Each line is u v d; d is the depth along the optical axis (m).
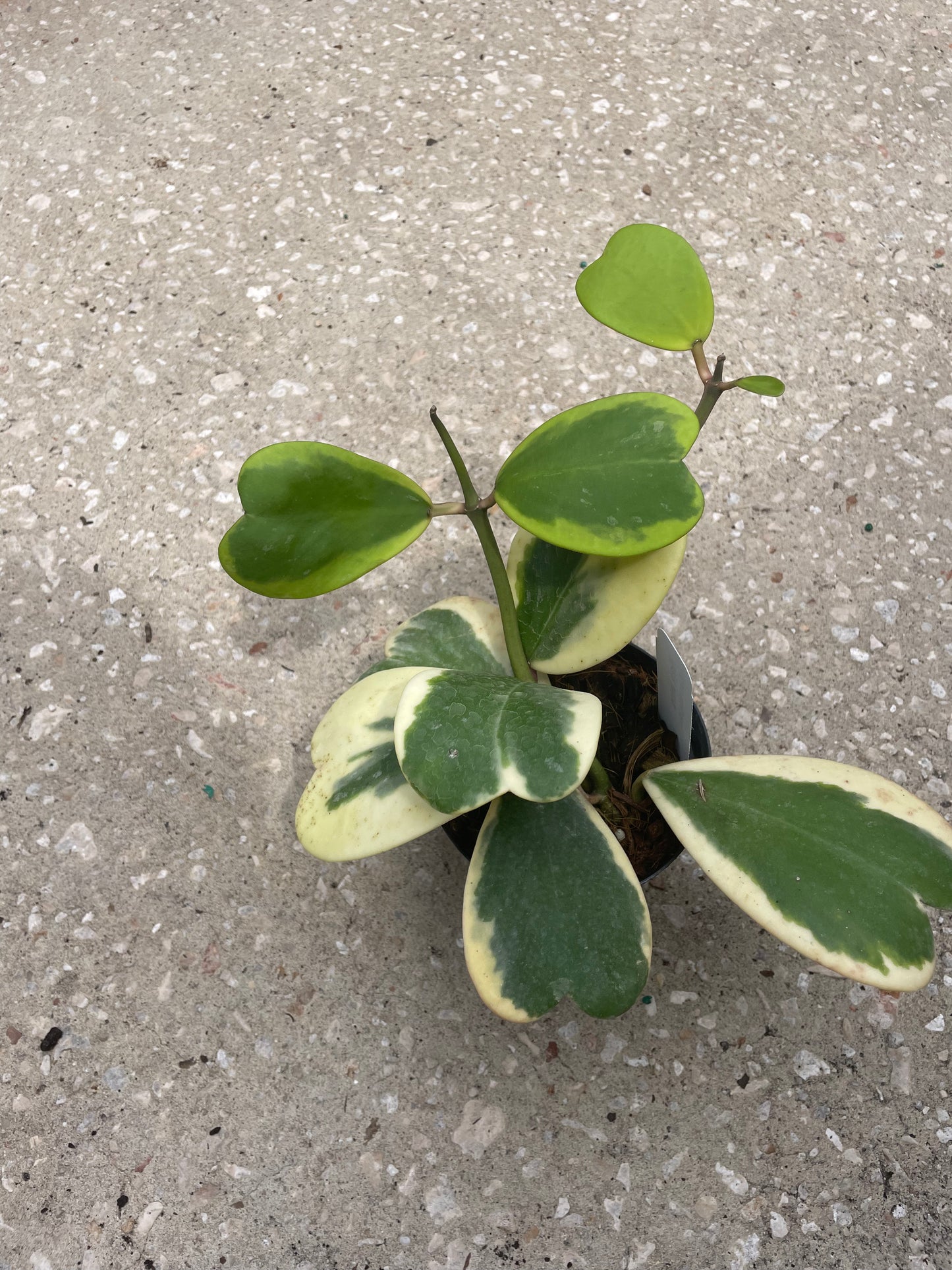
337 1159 0.52
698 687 0.61
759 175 0.79
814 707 0.60
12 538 0.65
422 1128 0.52
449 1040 0.54
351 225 0.77
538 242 0.76
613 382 0.70
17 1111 0.53
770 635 0.62
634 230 0.41
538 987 0.41
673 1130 0.52
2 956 0.55
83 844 0.58
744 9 0.89
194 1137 0.52
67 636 0.63
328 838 0.41
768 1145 0.51
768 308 0.72
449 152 0.80
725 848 0.41
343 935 0.56
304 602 0.64
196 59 0.86
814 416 0.69
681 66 0.86
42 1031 0.54
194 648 0.62
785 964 0.55
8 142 0.81
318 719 0.61
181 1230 0.50
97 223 0.77
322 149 0.80
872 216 0.77
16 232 0.76
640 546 0.38
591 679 0.51
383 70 0.85
